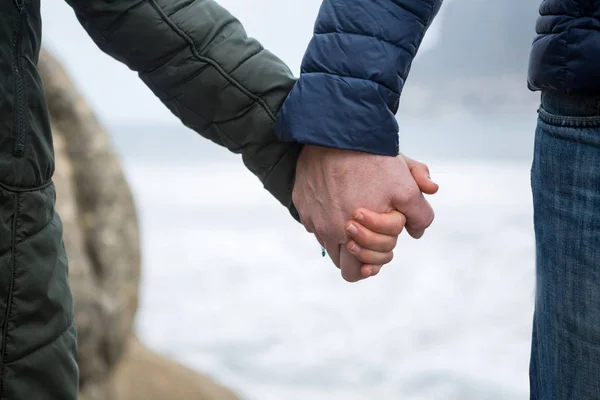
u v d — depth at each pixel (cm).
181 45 143
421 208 141
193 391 382
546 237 127
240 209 2122
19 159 109
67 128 321
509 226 1789
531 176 135
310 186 143
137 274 328
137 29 141
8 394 109
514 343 1045
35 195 111
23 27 109
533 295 137
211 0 148
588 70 115
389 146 136
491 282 1337
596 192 118
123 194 328
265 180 152
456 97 4697
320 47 135
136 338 401
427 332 1078
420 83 4719
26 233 110
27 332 110
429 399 848
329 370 929
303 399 830
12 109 108
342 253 145
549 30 120
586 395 122
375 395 852
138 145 3741
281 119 138
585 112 118
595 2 114
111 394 312
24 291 109
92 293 299
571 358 123
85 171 320
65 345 114
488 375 919
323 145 135
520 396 856
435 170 2784
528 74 129
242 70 145
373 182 138
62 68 329
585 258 120
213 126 150
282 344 1026
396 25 133
